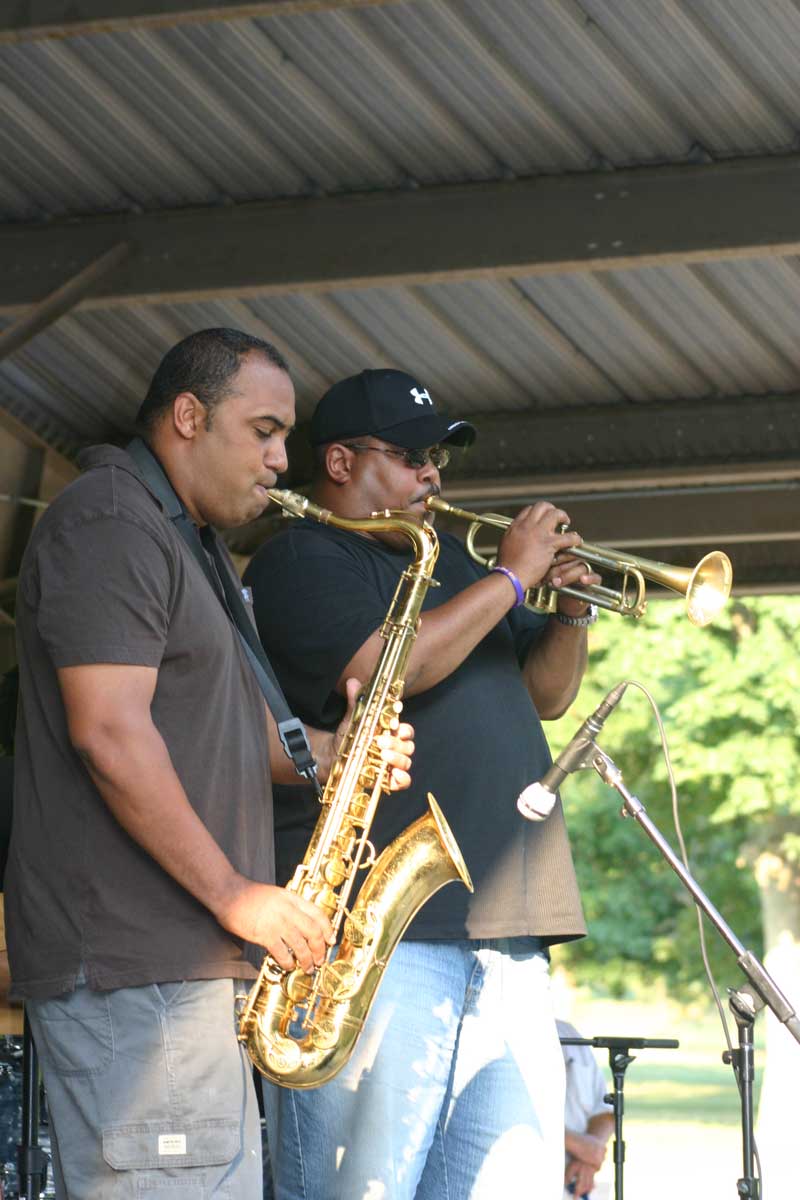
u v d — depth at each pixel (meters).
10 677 5.58
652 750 24.52
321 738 4.25
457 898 4.21
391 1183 4.03
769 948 26.09
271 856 3.67
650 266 8.07
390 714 4.17
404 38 6.96
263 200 8.02
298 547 4.56
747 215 7.16
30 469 10.16
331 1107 4.10
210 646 3.54
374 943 3.98
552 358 9.06
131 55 7.30
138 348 9.50
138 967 3.36
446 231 7.59
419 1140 4.11
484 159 7.54
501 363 9.16
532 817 4.18
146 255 8.08
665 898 28.69
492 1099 4.24
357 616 4.37
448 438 4.83
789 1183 14.15
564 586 4.54
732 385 9.10
